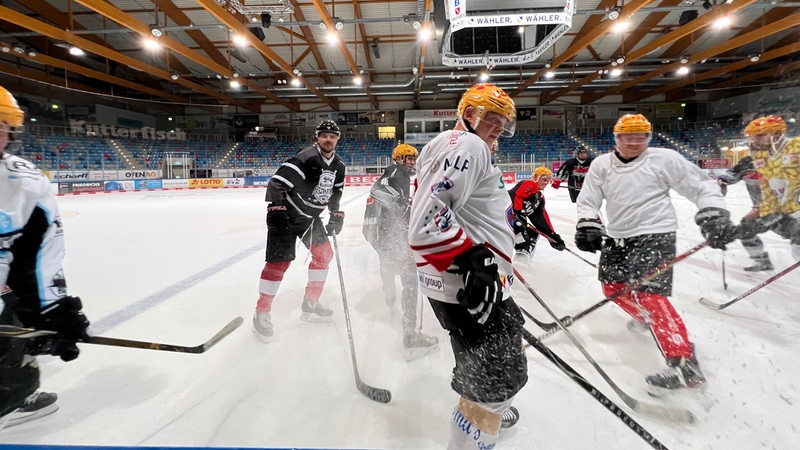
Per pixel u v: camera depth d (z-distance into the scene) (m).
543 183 3.49
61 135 18.84
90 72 16.97
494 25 6.97
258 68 19.64
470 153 1.12
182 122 25.73
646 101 24.50
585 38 12.77
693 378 1.68
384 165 21.05
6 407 1.48
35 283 1.49
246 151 25.11
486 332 1.20
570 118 25.16
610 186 2.18
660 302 1.95
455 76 19.75
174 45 12.83
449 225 1.07
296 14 14.01
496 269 1.06
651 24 14.86
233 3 9.05
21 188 1.39
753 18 14.45
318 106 26.34
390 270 2.47
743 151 3.18
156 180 18.45
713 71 17.47
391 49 17.95
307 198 2.51
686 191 2.05
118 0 13.12
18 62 17.58
